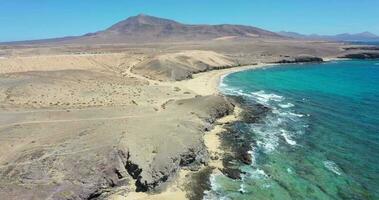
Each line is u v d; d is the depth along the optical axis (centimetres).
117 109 6247
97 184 3872
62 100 6900
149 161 4219
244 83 10788
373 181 4088
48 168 3944
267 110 7281
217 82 10831
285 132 5859
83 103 6725
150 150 4459
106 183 3962
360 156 4800
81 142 4572
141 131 5025
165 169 4103
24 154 4197
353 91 9362
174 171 4234
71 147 4416
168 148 4516
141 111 6138
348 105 7694
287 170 4425
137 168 4112
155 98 7594
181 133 5031
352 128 6003
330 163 4600
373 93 9019
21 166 3944
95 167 4050
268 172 4378
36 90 7506
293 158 4781
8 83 8019
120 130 5028
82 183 3819
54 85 8081
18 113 5819
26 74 9144
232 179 4206
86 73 9981
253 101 8200
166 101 7288
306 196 3803
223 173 4347
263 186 4041
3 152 4250
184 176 4250
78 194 3666
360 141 5369
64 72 9706
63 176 3859
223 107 6788
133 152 4366
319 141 5409
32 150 4300
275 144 5306
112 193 3869
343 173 4306
